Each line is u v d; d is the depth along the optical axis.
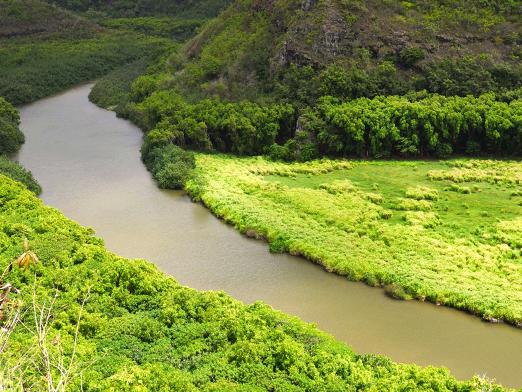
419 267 57.00
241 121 91.88
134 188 80.31
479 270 56.66
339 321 49.84
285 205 71.50
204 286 55.09
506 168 82.50
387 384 37.09
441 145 88.38
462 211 69.44
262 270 58.25
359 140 87.56
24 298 42.22
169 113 100.31
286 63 104.50
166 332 42.19
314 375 37.88
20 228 54.44
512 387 41.94
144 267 50.53
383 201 72.62
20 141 99.56
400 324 49.56
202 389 35.62
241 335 41.88
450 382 37.75
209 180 79.94
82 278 47.38
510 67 98.69
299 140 89.81
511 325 49.38
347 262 57.94
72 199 75.62
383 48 102.50
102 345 39.50
